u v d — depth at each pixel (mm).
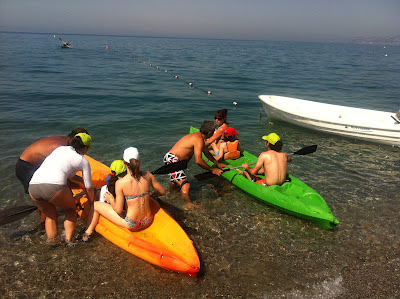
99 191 4145
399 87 18156
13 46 45375
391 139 7688
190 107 11781
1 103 10680
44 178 3314
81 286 3035
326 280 3250
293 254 3648
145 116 10055
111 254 3494
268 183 4844
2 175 5297
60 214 4215
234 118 10414
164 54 44438
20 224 3986
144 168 5945
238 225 4199
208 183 5441
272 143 4699
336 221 3967
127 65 26938
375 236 4023
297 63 35844
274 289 3098
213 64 30734
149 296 2941
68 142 3840
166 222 3604
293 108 10320
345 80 21000
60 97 12250
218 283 3143
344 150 7484
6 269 3215
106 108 10891
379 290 3137
